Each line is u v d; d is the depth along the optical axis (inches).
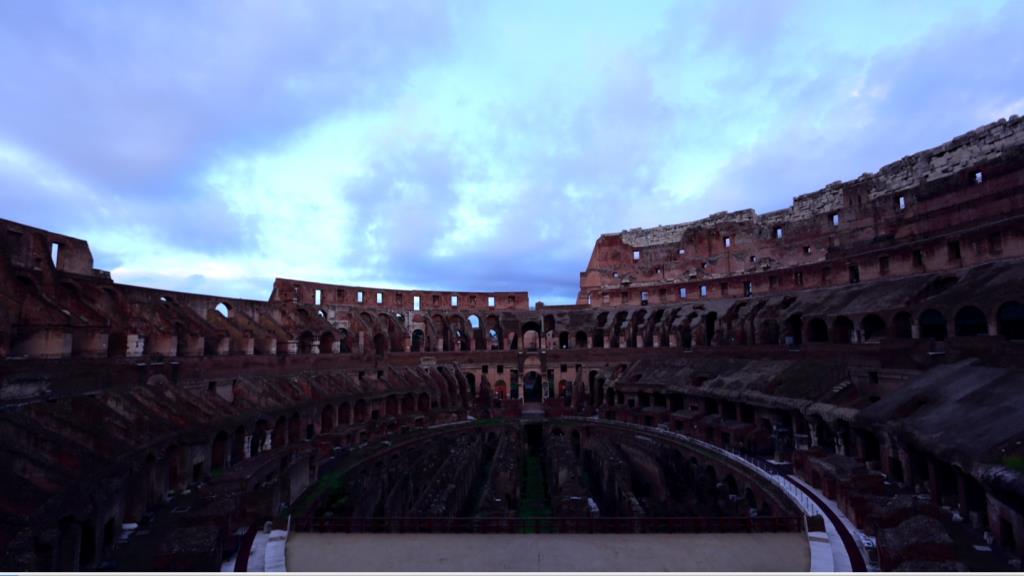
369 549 1030.4
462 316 3673.7
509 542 1052.5
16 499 881.5
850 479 1229.1
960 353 1561.3
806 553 990.4
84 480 1021.8
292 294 2989.7
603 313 3622.0
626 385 2839.6
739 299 3002.0
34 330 1392.7
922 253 2080.5
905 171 2502.5
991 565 901.8
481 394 3344.0
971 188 2151.8
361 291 3321.9
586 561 959.0
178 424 1467.8
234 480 1291.8
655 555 983.0
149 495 1288.1
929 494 1232.8
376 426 2385.6
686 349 2925.7
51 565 841.5
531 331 4279.0
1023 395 1130.7
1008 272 1653.5
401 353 3132.4
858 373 1875.0
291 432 2071.9
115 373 1480.1
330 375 2470.5
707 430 2116.1
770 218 3250.5
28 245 1553.9
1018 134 1979.6
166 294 2092.8
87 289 1740.9
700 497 1616.6
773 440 1868.8
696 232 3636.8
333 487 1557.6
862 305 2124.8
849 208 2792.8
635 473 1969.7
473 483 1930.4
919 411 1339.8
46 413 1132.5
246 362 2123.5
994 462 944.9
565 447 2037.4
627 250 3900.1
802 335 2443.4
